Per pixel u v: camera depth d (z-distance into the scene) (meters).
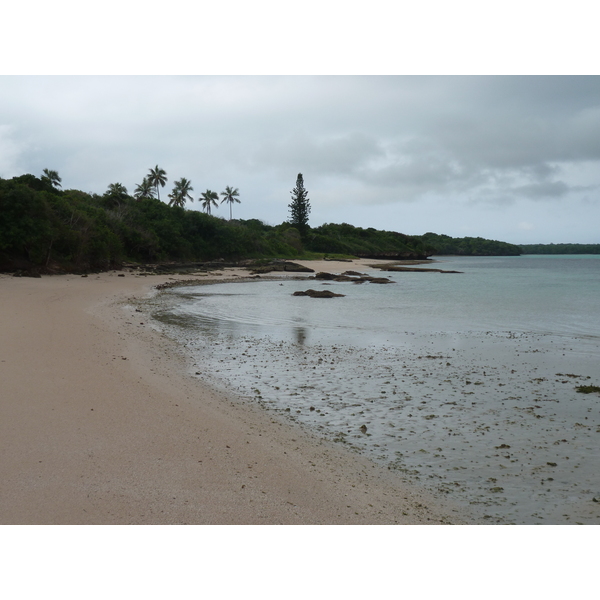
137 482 5.37
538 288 42.41
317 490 5.64
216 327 19.52
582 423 8.57
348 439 7.73
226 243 84.50
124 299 28.36
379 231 181.38
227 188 120.12
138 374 10.47
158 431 7.06
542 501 5.76
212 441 6.90
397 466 6.72
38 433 6.61
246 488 5.47
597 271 78.00
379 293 37.31
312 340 16.91
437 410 9.27
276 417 8.67
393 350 15.22
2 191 42.75
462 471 6.59
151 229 69.56
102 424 7.14
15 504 4.72
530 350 15.33
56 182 80.19
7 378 9.19
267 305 28.33
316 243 129.75
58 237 46.03
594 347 15.87
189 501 5.03
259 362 13.23
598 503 5.72
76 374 9.85
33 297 25.17
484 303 29.91
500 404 9.68
